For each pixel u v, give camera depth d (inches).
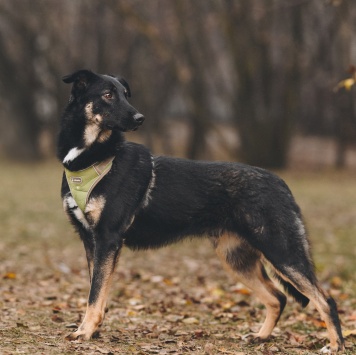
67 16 1537.9
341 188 1216.8
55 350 272.7
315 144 1812.3
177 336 319.6
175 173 311.4
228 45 1346.0
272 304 320.5
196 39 1389.0
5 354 262.4
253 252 319.6
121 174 303.1
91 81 306.3
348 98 1537.9
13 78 1558.8
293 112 1409.9
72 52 1558.8
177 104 2207.2
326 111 1834.4
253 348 303.9
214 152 1681.8
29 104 1590.8
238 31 1315.2
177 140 1844.2
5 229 729.6
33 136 1625.2
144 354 276.1
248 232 302.5
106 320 348.5
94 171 300.8
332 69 1489.9
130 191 303.1
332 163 1600.6
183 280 494.6
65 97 1542.8
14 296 398.0
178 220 310.2
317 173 1461.6
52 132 1614.2
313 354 289.1
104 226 300.5
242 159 1406.3
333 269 525.7
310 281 296.0
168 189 309.0
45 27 1509.6
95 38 1562.5
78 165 301.9
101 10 1517.0
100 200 299.7
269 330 319.6
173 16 1392.7
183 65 1357.0
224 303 408.2
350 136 1593.3
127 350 282.0
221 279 497.4
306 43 1416.1
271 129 1395.2
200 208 309.0
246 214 302.2
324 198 1053.8
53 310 360.5
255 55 1337.4
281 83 1444.4
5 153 1643.7
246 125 1381.6
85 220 303.6
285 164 1439.5
